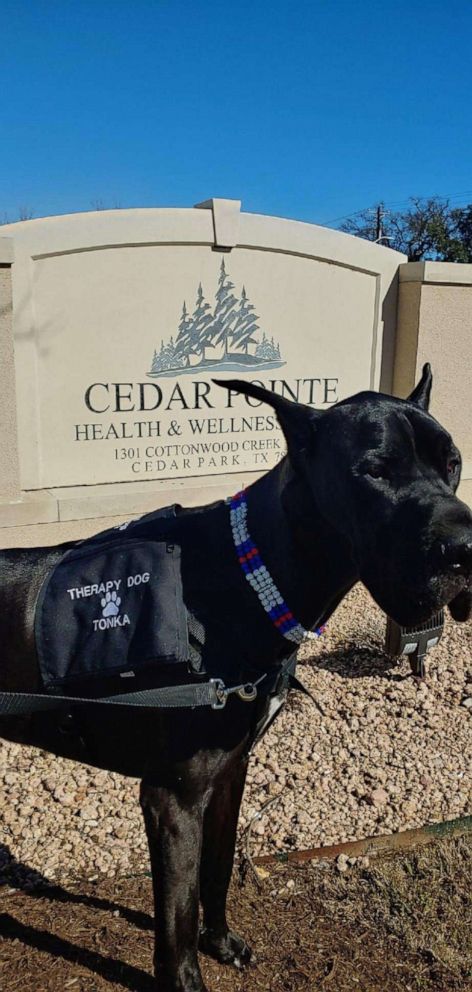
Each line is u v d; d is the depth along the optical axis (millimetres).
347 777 3652
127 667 2004
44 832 3211
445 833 3283
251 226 5418
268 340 5703
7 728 2363
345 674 4625
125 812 3342
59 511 5090
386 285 5988
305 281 5723
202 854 2477
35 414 5059
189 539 2152
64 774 3588
